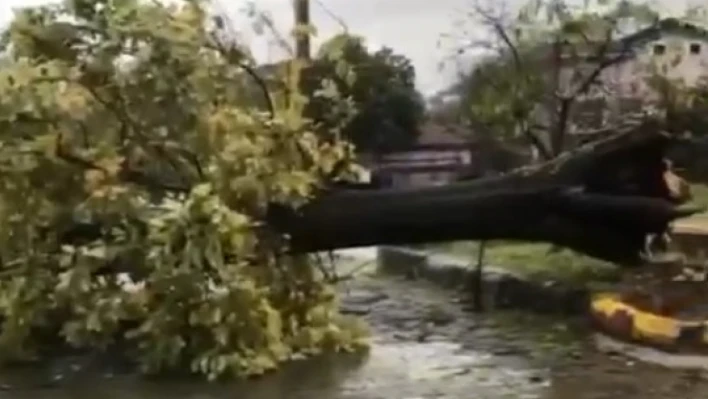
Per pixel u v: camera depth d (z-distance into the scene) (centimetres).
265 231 431
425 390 380
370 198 439
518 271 543
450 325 491
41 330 450
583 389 375
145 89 413
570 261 545
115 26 412
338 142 462
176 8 419
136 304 413
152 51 410
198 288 403
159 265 402
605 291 487
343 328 462
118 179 426
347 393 377
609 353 432
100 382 401
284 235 437
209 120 418
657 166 426
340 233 439
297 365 424
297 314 450
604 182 426
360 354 442
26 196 425
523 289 523
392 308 531
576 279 517
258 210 427
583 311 489
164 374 410
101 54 413
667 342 428
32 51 423
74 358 438
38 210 427
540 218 435
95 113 420
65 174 424
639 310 448
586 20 577
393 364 423
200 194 395
